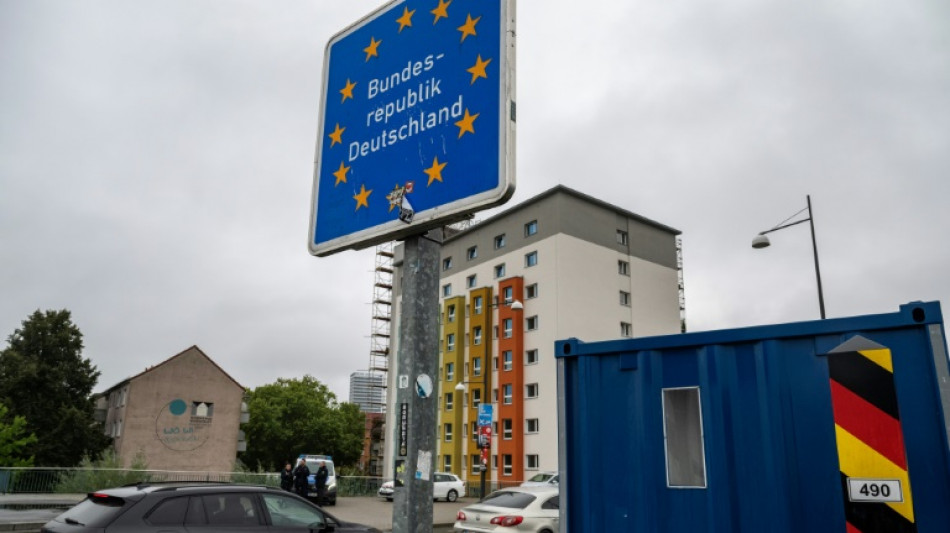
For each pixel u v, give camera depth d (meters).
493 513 12.23
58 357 50.44
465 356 51.56
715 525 3.49
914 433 3.08
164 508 7.43
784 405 3.45
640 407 3.92
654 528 3.70
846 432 3.24
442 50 5.14
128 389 48.56
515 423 44.66
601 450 4.01
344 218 5.52
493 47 4.79
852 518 3.13
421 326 4.79
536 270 47.16
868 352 3.27
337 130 5.83
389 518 21.72
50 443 46.84
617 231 49.91
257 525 7.95
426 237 5.05
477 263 52.50
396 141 5.27
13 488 26.58
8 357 48.78
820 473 3.27
